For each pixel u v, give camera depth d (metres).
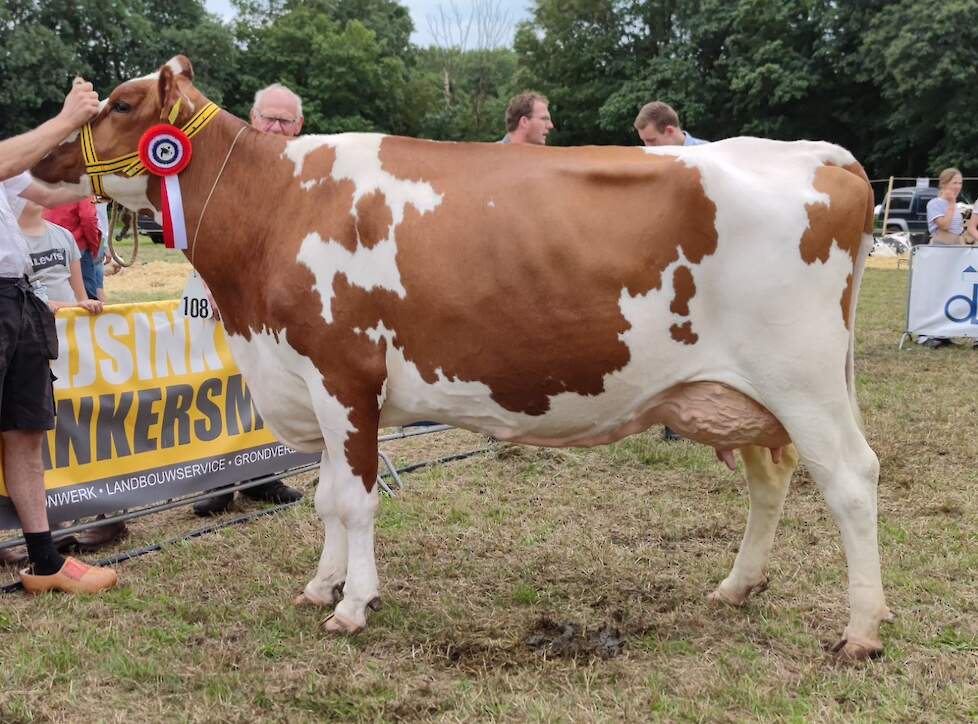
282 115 4.52
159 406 4.71
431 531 4.71
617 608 3.74
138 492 4.64
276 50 54.91
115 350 4.54
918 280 9.70
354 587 3.49
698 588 3.95
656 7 42.97
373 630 3.52
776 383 3.03
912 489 5.23
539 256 3.08
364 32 54.34
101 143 3.51
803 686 3.08
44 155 3.40
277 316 3.36
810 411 3.04
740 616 3.66
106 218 6.57
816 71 38.38
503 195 3.17
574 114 45.06
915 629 3.45
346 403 3.34
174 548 4.46
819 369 3.02
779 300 2.98
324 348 3.31
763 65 38.38
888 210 25.77
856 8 37.47
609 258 3.05
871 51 36.34
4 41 45.81
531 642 3.42
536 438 3.42
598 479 5.62
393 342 3.29
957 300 9.64
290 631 3.53
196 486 4.89
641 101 40.47
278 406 3.56
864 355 9.42
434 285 3.18
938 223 10.33
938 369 8.64
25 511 3.89
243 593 3.93
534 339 3.14
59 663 3.27
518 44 46.44
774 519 3.68
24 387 3.80
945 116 35.16
